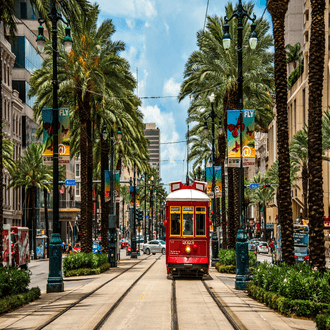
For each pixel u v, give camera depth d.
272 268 15.33
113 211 34.47
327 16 59.75
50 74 29.69
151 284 20.52
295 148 53.00
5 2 18.22
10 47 64.62
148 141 46.91
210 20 30.92
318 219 14.70
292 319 11.84
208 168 36.31
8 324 11.48
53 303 14.98
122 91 32.31
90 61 29.62
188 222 23.23
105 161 37.78
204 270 24.19
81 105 29.42
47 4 20.39
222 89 31.88
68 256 26.95
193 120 44.62
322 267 14.47
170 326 10.74
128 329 10.44
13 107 64.69
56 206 18.62
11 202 63.59
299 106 75.44
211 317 11.96
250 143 19.20
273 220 95.81
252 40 19.75
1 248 15.93
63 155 19.25
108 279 23.36
